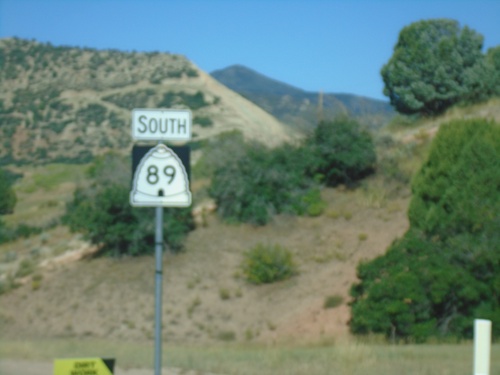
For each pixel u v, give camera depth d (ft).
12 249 116.06
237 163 107.45
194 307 85.71
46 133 232.73
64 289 93.61
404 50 128.36
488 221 68.95
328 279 86.63
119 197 99.50
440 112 127.34
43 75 272.51
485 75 125.29
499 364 42.47
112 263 98.53
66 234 117.29
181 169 27.04
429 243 70.03
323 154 109.60
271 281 88.58
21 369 46.52
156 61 284.00
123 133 229.66
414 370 41.63
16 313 89.35
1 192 151.23
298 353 51.88
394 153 111.45
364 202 102.89
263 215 102.99
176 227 99.30
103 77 272.10
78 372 26.13
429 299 65.77
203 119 225.76
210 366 45.85
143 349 59.88
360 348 48.80
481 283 65.87
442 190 73.92
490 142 73.15
